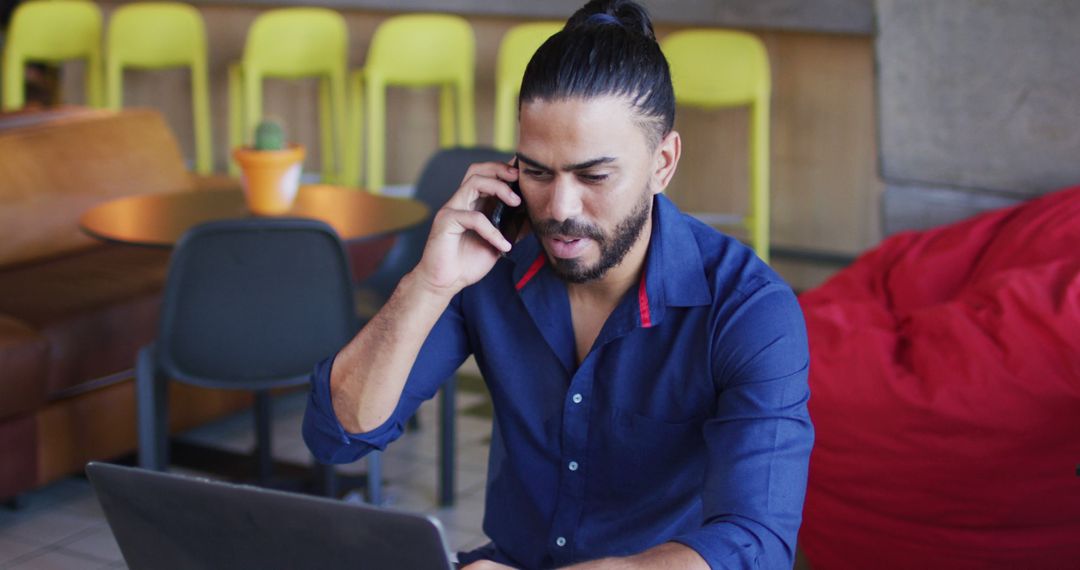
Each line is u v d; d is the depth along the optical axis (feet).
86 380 11.71
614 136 4.34
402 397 5.27
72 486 12.03
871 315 9.82
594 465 5.16
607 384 5.04
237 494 3.76
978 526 8.53
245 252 9.76
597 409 5.09
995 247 10.44
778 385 4.63
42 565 10.37
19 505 11.51
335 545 3.68
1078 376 8.15
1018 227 10.39
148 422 10.26
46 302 12.04
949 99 12.48
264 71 20.75
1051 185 12.05
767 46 18.11
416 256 12.84
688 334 4.88
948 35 12.34
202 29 21.83
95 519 11.29
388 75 19.45
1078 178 11.88
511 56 18.17
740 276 4.85
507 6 19.67
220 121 24.94
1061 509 8.30
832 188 17.93
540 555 5.33
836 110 17.67
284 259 9.86
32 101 26.48
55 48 22.62
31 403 10.95
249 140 20.99
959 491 8.50
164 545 4.10
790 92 18.04
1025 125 12.08
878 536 8.93
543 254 5.14
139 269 13.48
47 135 14.19
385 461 12.65
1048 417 8.18
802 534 9.55
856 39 17.24
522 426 5.30
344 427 5.07
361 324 11.53
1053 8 11.66
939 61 12.45
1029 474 8.29
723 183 18.97
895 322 9.61
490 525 5.54
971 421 8.34
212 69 24.75
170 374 10.02
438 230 4.83
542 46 4.46
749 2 17.30
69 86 26.55
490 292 5.29
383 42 19.39
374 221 11.07
